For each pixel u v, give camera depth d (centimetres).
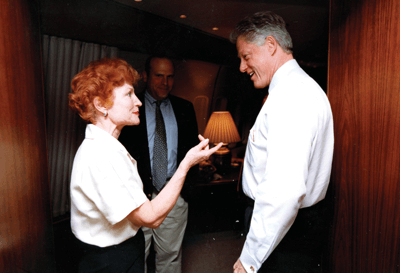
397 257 119
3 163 112
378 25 123
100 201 94
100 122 107
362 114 135
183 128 209
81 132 212
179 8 215
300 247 118
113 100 104
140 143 191
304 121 99
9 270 115
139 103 113
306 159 98
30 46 133
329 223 162
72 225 106
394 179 119
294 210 96
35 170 139
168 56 230
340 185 153
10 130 117
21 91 125
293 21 245
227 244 246
